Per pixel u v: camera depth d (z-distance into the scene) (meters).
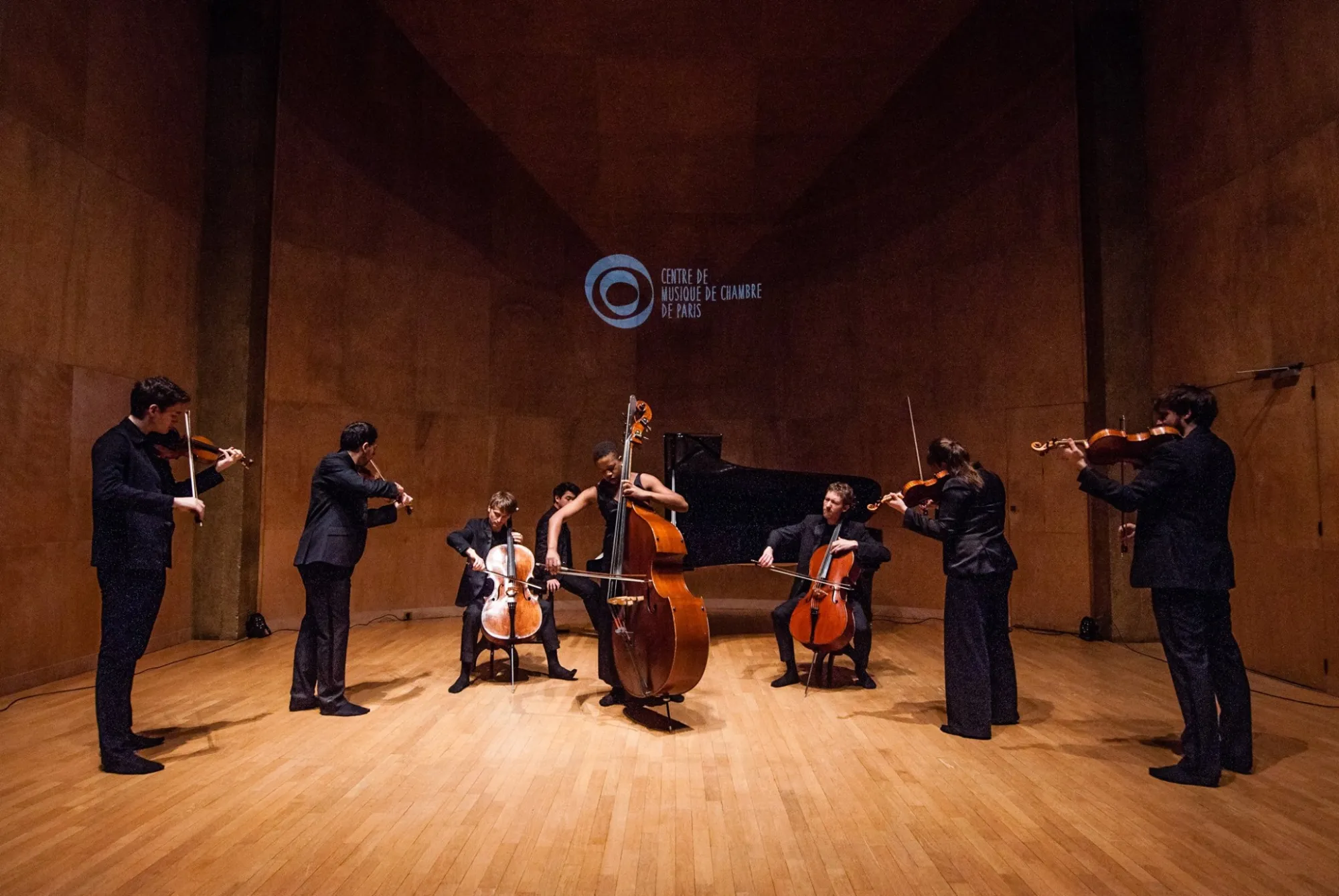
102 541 3.13
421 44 7.67
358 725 3.83
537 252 8.23
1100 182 6.25
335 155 6.98
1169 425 3.22
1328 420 4.52
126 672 3.18
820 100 8.09
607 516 4.15
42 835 2.54
